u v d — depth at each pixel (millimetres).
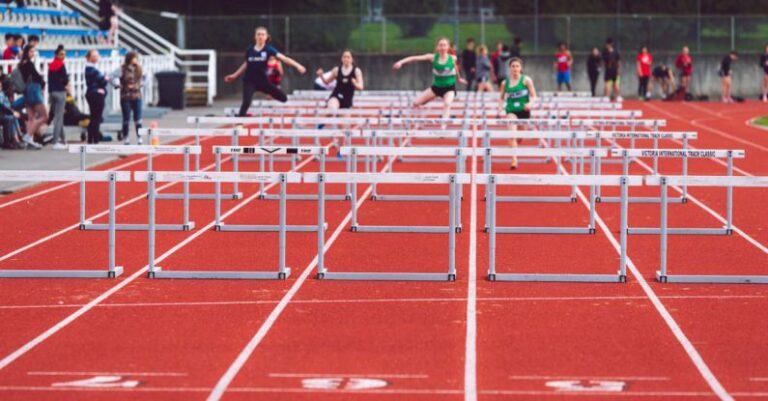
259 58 29344
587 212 20094
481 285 13734
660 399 9203
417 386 9555
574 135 21750
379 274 14023
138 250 16172
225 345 10914
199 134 21812
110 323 11805
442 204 21156
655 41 60875
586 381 9711
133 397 9273
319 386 9562
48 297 13055
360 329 11547
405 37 60812
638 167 28203
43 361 10352
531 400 9164
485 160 21219
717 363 10289
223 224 18234
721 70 57969
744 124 43500
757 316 12148
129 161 27922
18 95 32531
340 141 32062
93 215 19516
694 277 13891
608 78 57719
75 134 33938
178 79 47938
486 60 54844
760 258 15656
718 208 20672
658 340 11109
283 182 13984
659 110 51531
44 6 45938
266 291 13367
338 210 20375
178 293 13266
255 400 9188
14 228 18109
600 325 11727
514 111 26734
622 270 13922
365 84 60438
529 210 20344
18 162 26297
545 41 60688
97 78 30938
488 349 10758
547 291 13398
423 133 21516
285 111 32406
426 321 11883
